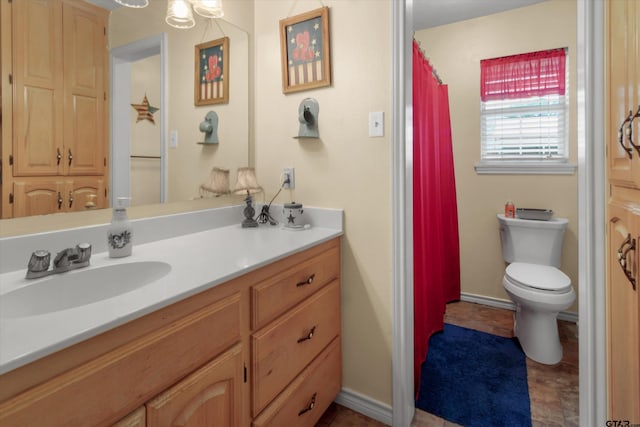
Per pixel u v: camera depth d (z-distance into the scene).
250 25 1.76
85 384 0.61
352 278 1.55
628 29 0.86
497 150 2.66
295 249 1.20
